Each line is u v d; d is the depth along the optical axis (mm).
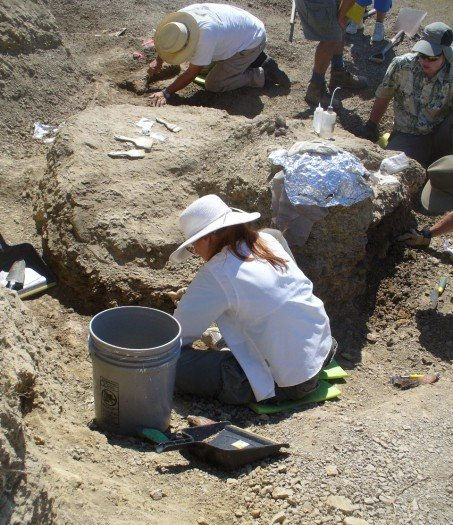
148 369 3836
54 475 3123
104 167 5895
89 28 9703
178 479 3725
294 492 3650
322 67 8273
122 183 5789
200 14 7863
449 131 7289
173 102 8273
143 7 10211
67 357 4809
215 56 8117
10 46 7887
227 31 7984
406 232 6305
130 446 3973
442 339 5477
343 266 5457
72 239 5449
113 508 3215
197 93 8469
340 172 5312
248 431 4023
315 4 7879
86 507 3090
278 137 6340
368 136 7859
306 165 5355
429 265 6137
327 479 3736
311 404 4602
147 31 9695
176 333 4059
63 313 5297
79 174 5762
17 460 2781
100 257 5352
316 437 4090
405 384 4891
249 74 8500
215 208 4250
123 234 5418
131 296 5242
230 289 4238
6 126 7430
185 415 4441
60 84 8141
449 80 7164
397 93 7426
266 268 4301
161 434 3996
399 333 5516
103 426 4086
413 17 10000
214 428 4070
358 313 5633
